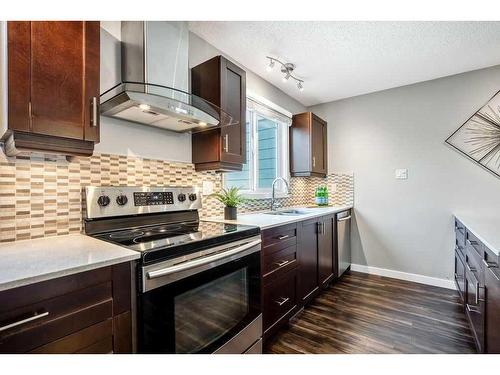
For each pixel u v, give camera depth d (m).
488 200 2.58
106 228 1.42
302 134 3.21
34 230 1.24
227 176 2.46
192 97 1.44
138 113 1.49
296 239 2.11
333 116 3.54
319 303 2.41
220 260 1.30
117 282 0.94
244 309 1.48
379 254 3.20
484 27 1.92
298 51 2.28
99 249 1.04
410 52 2.29
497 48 2.23
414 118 2.97
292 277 2.04
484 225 1.91
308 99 3.49
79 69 1.15
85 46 1.17
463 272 2.16
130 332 0.97
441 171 2.81
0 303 0.70
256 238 1.60
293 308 2.04
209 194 2.17
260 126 3.03
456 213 2.72
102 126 1.52
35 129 1.02
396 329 1.95
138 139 1.70
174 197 1.75
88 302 0.87
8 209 1.17
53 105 1.07
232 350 1.37
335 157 3.52
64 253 0.98
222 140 1.91
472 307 1.77
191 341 1.16
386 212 3.15
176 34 1.69
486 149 2.60
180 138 1.97
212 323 1.27
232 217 2.03
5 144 1.14
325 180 3.59
